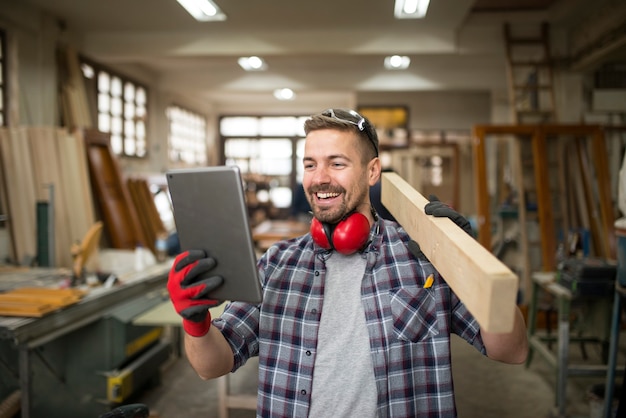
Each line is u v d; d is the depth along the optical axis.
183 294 0.83
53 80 4.91
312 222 1.04
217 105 11.27
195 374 3.48
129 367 2.80
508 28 5.39
